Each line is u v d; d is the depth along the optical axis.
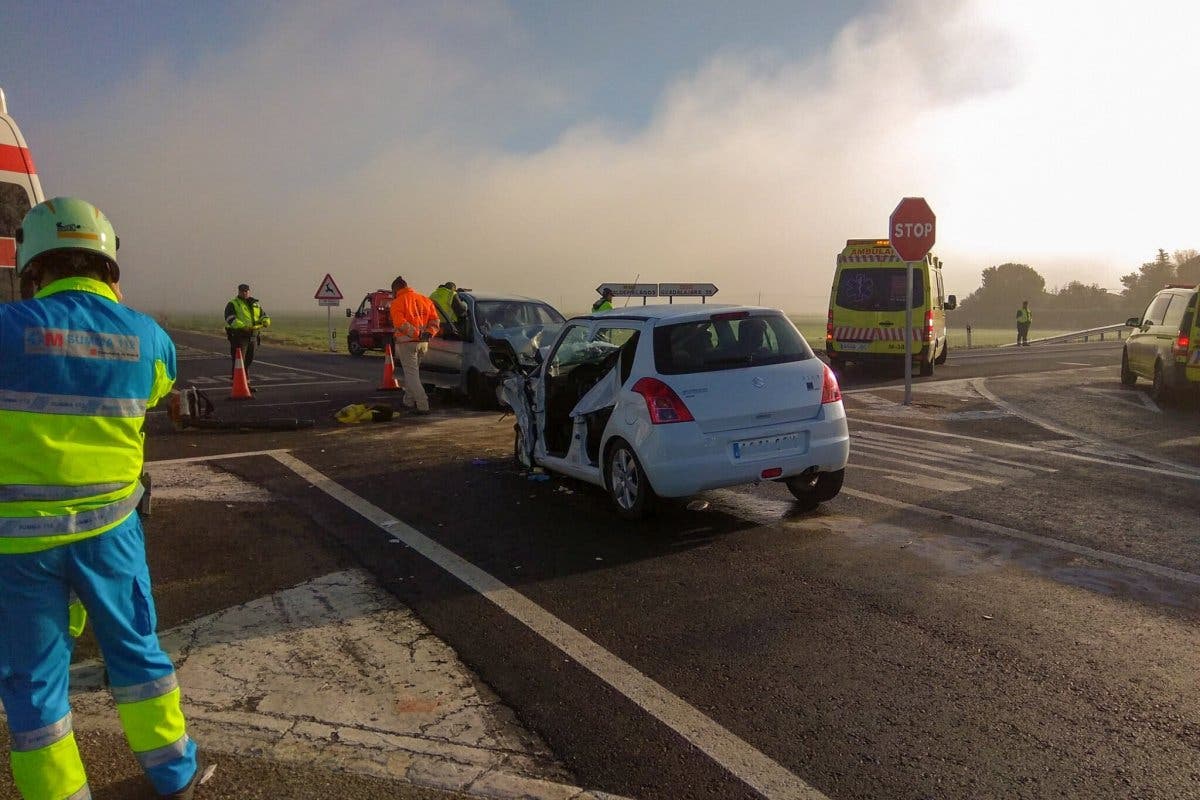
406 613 4.63
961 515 6.59
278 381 17.44
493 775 3.05
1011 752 3.21
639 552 5.70
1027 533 6.09
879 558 5.54
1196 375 12.02
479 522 6.46
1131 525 6.29
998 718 3.47
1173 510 6.73
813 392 6.23
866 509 6.77
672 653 4.11
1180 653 4.07
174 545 5.86
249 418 11.63
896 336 17.36
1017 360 22.62
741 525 6.32
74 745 2.55
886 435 10.45
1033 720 3.45
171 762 2.73
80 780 2.54
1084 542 5.86
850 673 3.88
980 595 4.85
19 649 2.41
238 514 6.69
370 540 5.99
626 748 3.25
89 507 2.48
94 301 2.58
